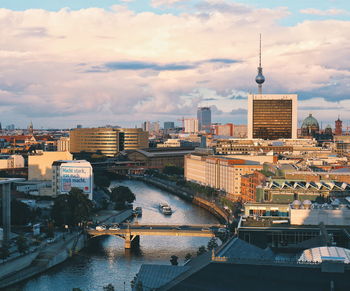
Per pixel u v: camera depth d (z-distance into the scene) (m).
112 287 194.75
